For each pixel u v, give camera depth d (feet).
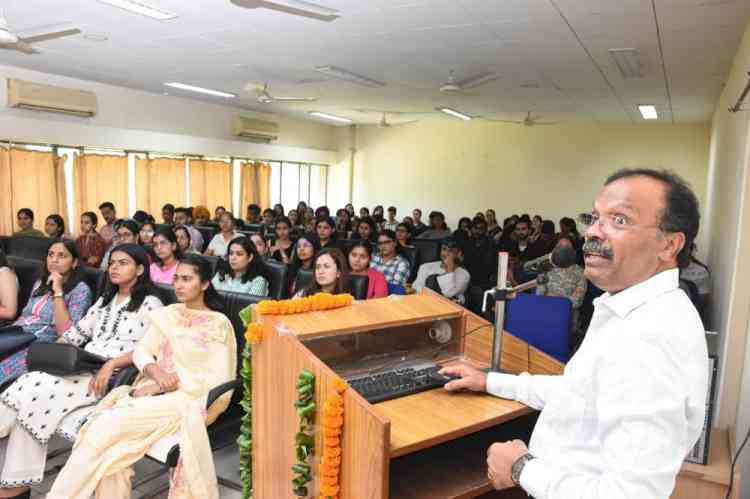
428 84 20.75
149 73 20.88
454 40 14.46
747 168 7.63
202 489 6.88
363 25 13.43
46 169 21.93
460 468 5.44
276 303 5.45
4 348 9.36
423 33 13.94
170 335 7.82
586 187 31.76
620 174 3.39
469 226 27.17
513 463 3.60
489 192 34.73
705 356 3.11
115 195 24.70
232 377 7.88
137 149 25.31
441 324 6.34
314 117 34.24
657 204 3.18
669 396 2.89
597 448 3.30
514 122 32.12
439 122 35.99
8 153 20.66
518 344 6.06
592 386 3.31
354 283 10.78
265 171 33.55
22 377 7.78
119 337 8.80
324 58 17.30
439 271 15.44
